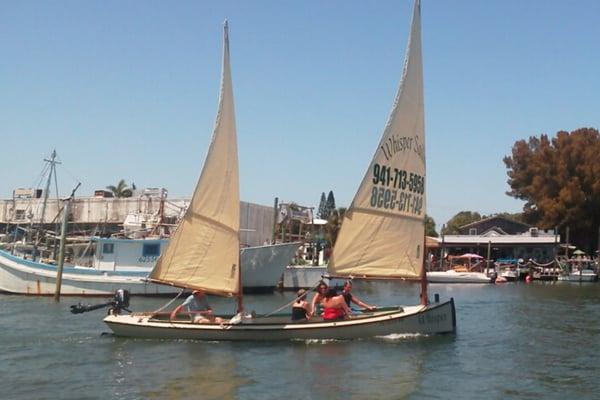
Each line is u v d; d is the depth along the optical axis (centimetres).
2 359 2188
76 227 7450
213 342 2456
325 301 2556
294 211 6712
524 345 2622
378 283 8069
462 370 2102
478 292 6253
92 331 2748
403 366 2122
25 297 4562
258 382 1888
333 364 2119
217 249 2614
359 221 2641
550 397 1812
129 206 7375
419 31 2806
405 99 2756
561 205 9512
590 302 4891
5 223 7362
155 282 2583
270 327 2458
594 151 9756
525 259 10244
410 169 2780
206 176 2605
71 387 1838
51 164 5459
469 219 14000
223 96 2645
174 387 1834
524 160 10444
